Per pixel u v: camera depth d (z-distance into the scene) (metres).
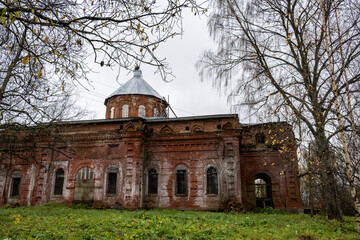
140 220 13.65
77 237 9.66
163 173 23.38
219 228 11.97
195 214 17.62
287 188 24.44
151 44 5.98
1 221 13.92
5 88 10.91
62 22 5.71
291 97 15.44
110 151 23.73
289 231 11.98
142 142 23.72
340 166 12.32
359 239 10.40
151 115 33.38
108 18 5.85
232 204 20.88
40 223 12.95
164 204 22.70
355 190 10.01
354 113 11.95
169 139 23.80
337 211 14.62
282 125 15.77
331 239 10.52
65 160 24.39
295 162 18.61
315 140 14.78
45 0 6.07
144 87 34.53
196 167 22.89
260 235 10.86
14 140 13.75
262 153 25.64
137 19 5.91
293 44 17.22
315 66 15.77
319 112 14.34
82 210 19.61
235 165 21.91
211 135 22.98
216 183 22.31
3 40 7.40
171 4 5.81
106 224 12.33
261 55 17.42
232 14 18.56
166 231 10.73
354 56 14.30
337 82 13.90
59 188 24.05
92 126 24.89
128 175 22.39
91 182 23.36
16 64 8.98
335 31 14.38
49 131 13.95
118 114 32.78
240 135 22.92
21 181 24.59
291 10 17.25
